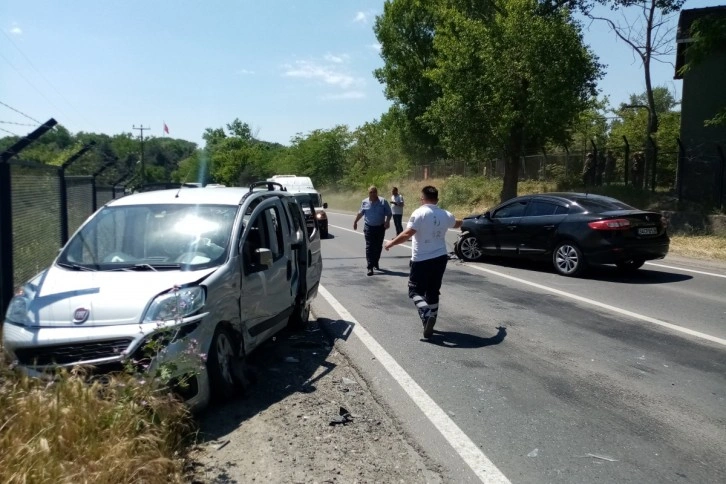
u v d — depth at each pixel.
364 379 6.16
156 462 3.84
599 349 7.22
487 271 13.21
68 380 4.32
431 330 7.63
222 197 6.64
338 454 4.53
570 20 25.33
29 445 3.67
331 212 42.75
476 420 5.15
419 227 7.59
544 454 4.54
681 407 5.43
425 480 4.16
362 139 67.88
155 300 5.01
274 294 6.75
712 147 21.56
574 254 12.37
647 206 21.52
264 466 4.32
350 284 11.83
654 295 10.48
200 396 5.04
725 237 17.80
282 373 6.34
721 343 7.45
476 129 26.61
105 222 6.25
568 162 30.42
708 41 18.31
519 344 7.45
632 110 43.28
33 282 5.51
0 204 7.15
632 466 4.36
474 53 26.12
